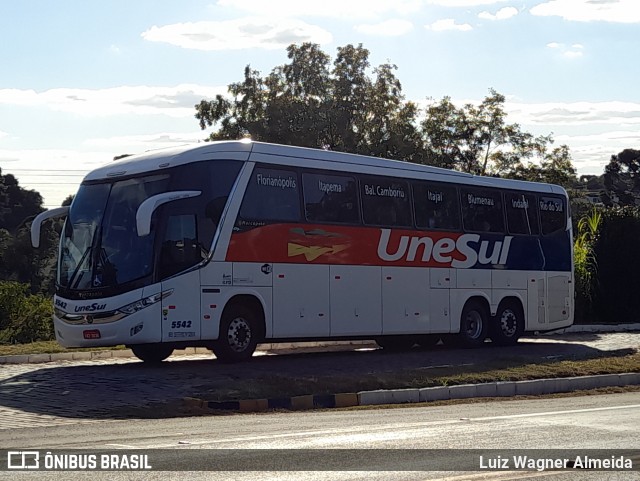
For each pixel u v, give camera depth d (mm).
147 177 19375
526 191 27672
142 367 19109
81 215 19844
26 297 30281
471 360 22219
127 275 18672
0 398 15000
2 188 92000
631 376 20297
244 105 55750
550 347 26078
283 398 15383
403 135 55375
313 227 21453
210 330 19297
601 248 37500
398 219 23641
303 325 21094
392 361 21516
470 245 25625
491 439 11336
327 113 54438
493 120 58688
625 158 90312
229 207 19766
